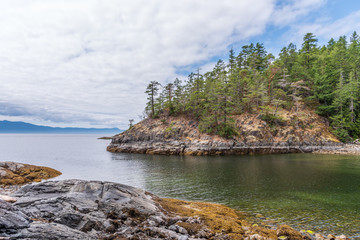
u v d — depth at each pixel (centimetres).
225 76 9544
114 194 1444
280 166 4241
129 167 4634
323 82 8431
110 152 8412
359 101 7725
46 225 918
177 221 1294
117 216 1199
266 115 7806
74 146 12938
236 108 8406
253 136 7106
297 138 7119
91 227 1045
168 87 10225
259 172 3669
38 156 7050
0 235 750
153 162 5406
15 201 1226
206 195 2395
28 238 778
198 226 1237
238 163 4853
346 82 8656
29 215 1048
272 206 1952
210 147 6912
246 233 1254
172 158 6209
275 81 9206
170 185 2930
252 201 2116
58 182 1528
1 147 11988
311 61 10062
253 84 8619
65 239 850
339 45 10681
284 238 1193
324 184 2722
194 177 3450
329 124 7906
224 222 1366
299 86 8506
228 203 2073
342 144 6994
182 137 7812
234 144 7000
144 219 1235
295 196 2245
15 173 3353
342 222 1560
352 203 2000
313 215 1708
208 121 7662
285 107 8581
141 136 8550
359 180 2917
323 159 5150
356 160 4878
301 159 5250
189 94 9750
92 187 1483
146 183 3078
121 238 973
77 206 1209
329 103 8431
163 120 8912
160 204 1584
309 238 1206
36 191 1397
